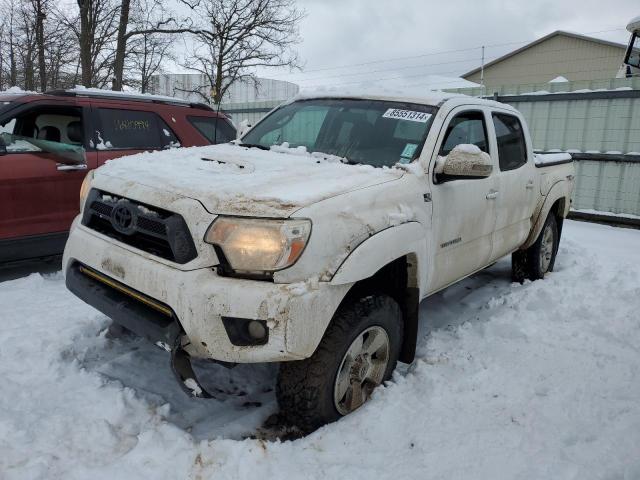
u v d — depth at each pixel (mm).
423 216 3209
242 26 17375
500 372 3416
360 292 2947
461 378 3326
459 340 3965
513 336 4039
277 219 2486
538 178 5105
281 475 2430
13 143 4988
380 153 3541
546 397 3131
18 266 5707
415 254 3125
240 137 4402
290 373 2701
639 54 11000
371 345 3021
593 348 3801
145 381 3314
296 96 4496
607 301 4746
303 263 2496
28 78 18391
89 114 5508
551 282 5371
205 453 2557
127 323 2732
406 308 3316
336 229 2623
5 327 3877
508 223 4547
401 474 2451
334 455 2580
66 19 16109
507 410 2994
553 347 3807
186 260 2547
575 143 9719
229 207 2531
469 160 3303
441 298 5082
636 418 2896
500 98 10461
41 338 3682
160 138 6008
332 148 3721
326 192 2730
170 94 19250
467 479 2422
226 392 3273
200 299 2449
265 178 2885
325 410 2756
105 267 2877
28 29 17984
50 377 3246
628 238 8344
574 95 9555
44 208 5066
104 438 2678
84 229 3160
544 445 2676
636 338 3982
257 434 2816
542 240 5438
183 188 2715
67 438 2654
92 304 2973
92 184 3234
